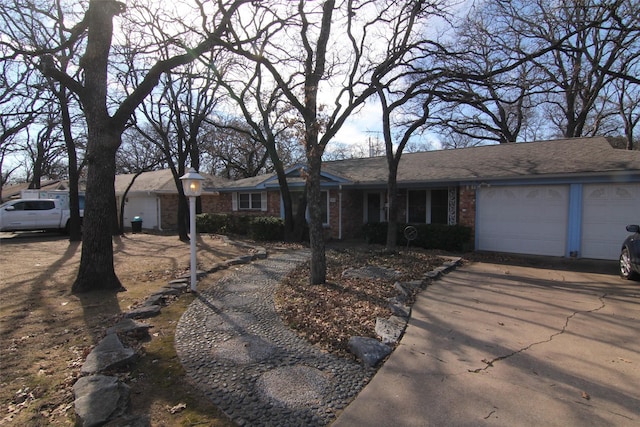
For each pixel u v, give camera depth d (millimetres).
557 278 7820
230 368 3625
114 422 2650
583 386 3230
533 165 11109
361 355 3832
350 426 2686
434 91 9820
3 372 3574
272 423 2730
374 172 14664
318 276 6957
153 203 22188
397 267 8562
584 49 9539
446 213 13453
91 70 6641
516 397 3057
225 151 33062
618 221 9742
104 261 6832
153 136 34250
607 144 11758
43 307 5734
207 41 7242
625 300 6004
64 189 27859
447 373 3504
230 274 8117
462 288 6895
